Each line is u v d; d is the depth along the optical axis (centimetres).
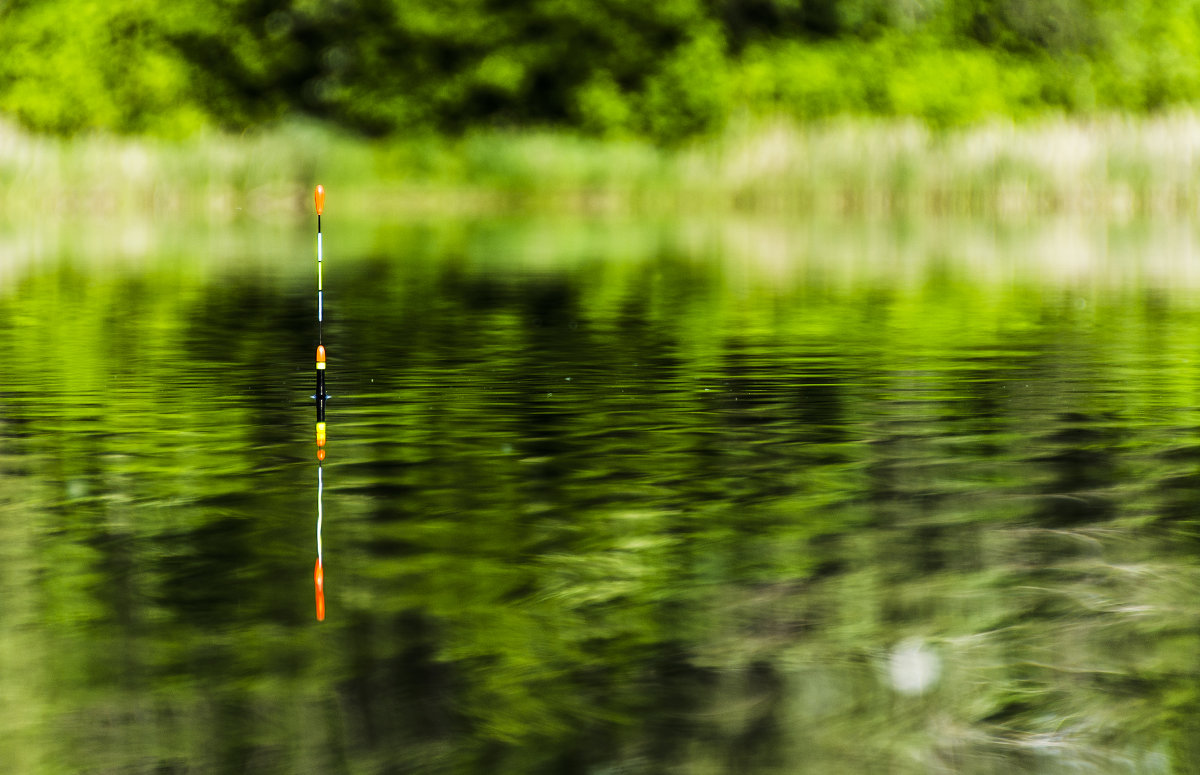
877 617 674
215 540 803
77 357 1573
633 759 532
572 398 1289
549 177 6281
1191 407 1235
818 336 1762
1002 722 561
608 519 850
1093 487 930
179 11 6962
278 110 7269
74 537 810
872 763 529
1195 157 4853
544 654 629
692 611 683
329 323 1909
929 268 2808
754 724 560
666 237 3828
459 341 1712
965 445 1069
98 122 6706
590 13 7075
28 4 6750
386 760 530
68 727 556
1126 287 2419
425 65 7150
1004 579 730
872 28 7644
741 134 5681
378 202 6162
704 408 1234
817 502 893
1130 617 672
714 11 7512
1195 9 8081
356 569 749
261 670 611
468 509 874
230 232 4097
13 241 3609
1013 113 7525
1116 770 524
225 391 1334
